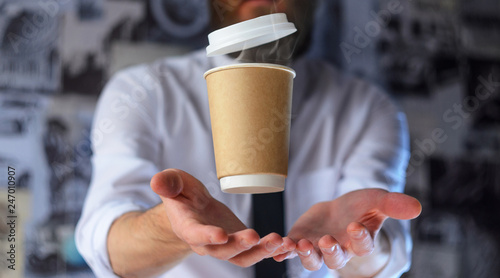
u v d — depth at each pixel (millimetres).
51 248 1736
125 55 1898
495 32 2287
